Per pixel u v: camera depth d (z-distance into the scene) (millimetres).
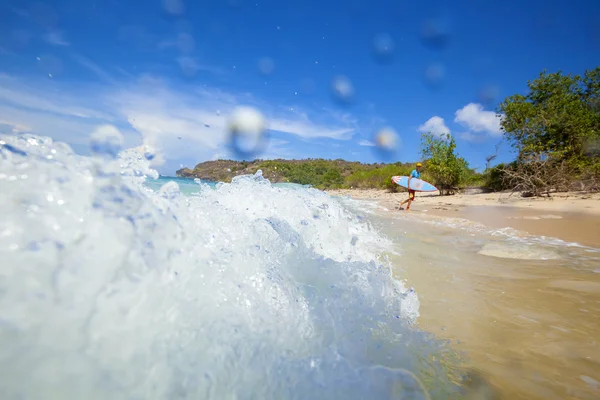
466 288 1989
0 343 732
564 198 8797
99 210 1047
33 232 901
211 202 1795
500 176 12656
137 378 795
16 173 969
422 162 13797
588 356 1256
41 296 827
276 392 872
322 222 2402
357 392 916
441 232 4148
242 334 1002
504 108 12125
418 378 1027
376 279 1694
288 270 1491
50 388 717
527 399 993
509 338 1379
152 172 1313
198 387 828
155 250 1084
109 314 880
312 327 1151
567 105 11273
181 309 991
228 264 1245
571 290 1991
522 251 2996
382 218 5508
